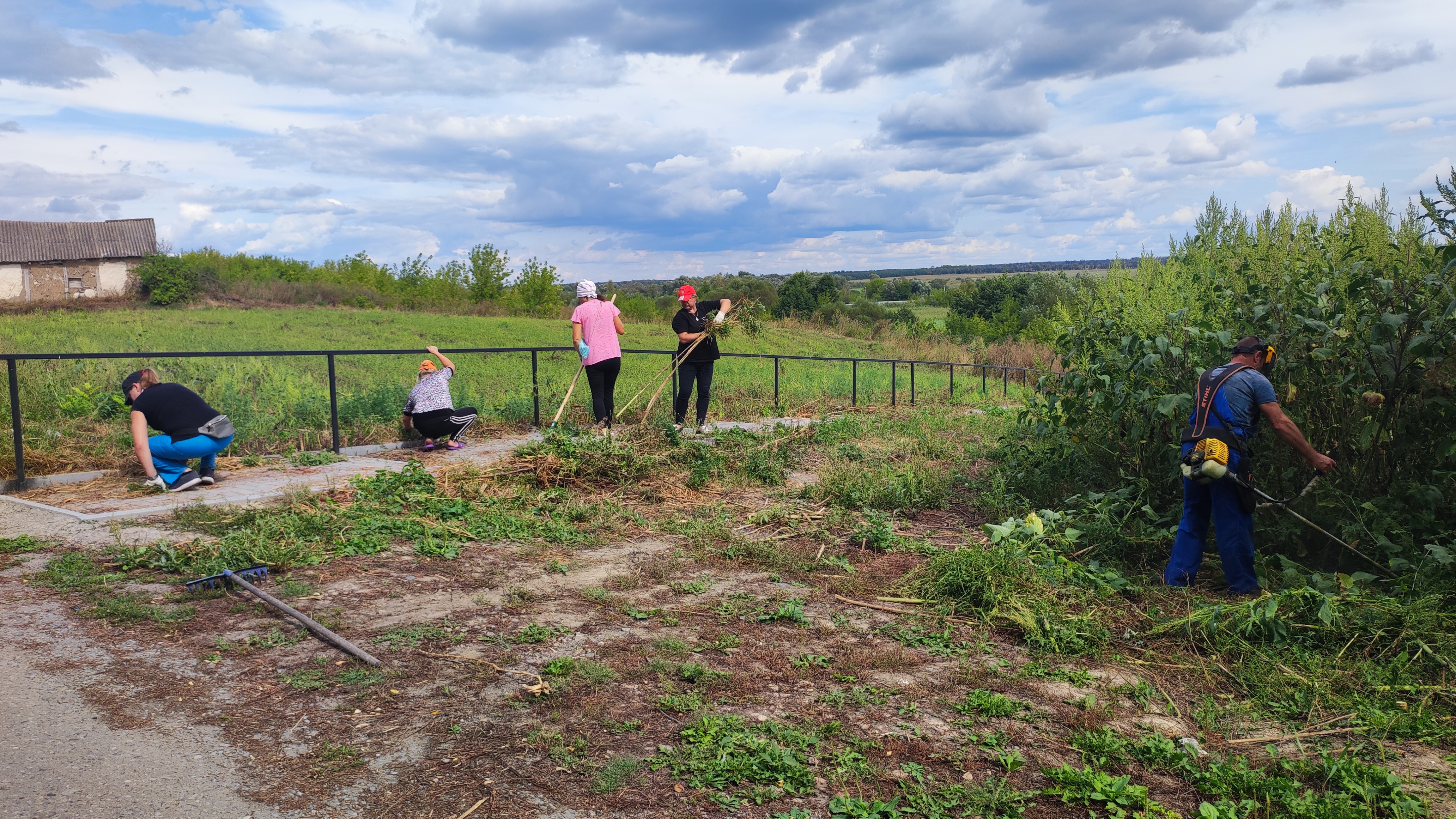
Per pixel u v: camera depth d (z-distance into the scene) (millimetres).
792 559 5398
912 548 5762
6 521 5762
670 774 2748
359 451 8805
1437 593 4164
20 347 19000
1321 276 5738
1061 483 7008
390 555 5309
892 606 4617
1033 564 4953
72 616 4031
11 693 3172
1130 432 6375
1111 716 3293
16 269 38531
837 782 2730
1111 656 3971
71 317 30219
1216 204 7062
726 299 10445
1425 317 5062
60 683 3283
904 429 11781
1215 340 5586
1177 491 6266
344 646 3695
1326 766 2846
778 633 4164
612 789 2639
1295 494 5539
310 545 5324
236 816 2422
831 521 6422
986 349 31828
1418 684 3547
